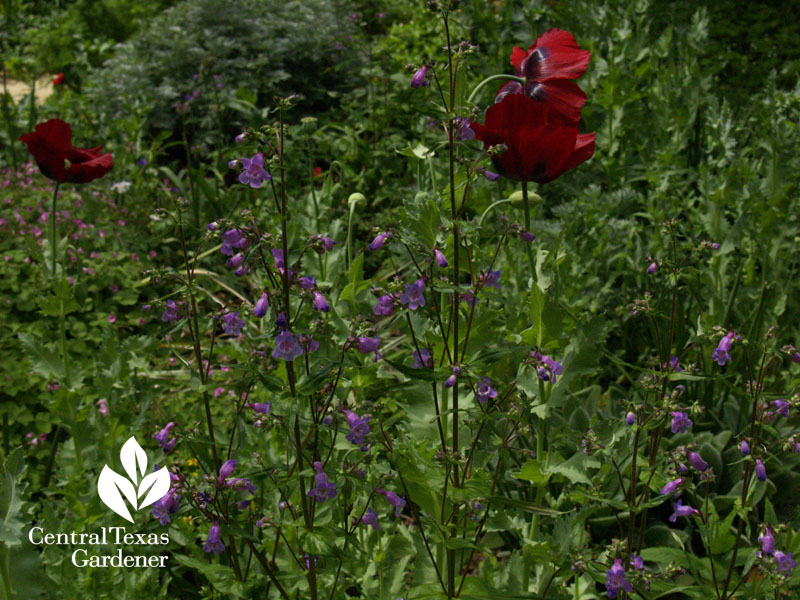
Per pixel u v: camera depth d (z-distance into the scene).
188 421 3.37
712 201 4.06
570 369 2.16
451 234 2.08
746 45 7.67
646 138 5.21
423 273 1.95
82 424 2.86
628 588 1.87
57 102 7.50
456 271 1.98
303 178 5.94
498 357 1.96
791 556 1.96
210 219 5.61
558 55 2.31
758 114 4.94
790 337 3.77
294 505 2.27
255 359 2.28
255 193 5.68
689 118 4.89
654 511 3.08
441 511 1.98
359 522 2.01
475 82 5.32
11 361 3.88
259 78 7.33
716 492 3.10
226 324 1.96
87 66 8.70
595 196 4.40
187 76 7.31
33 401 3.78
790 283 3.81
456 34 7.42
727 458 3.12
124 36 10.57
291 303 2.45
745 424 3.33
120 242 5.22
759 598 2.13
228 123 7.01
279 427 1.84
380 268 5.21
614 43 5.40
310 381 1.80
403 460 1.94
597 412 3.28
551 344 2.13
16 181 5.81
